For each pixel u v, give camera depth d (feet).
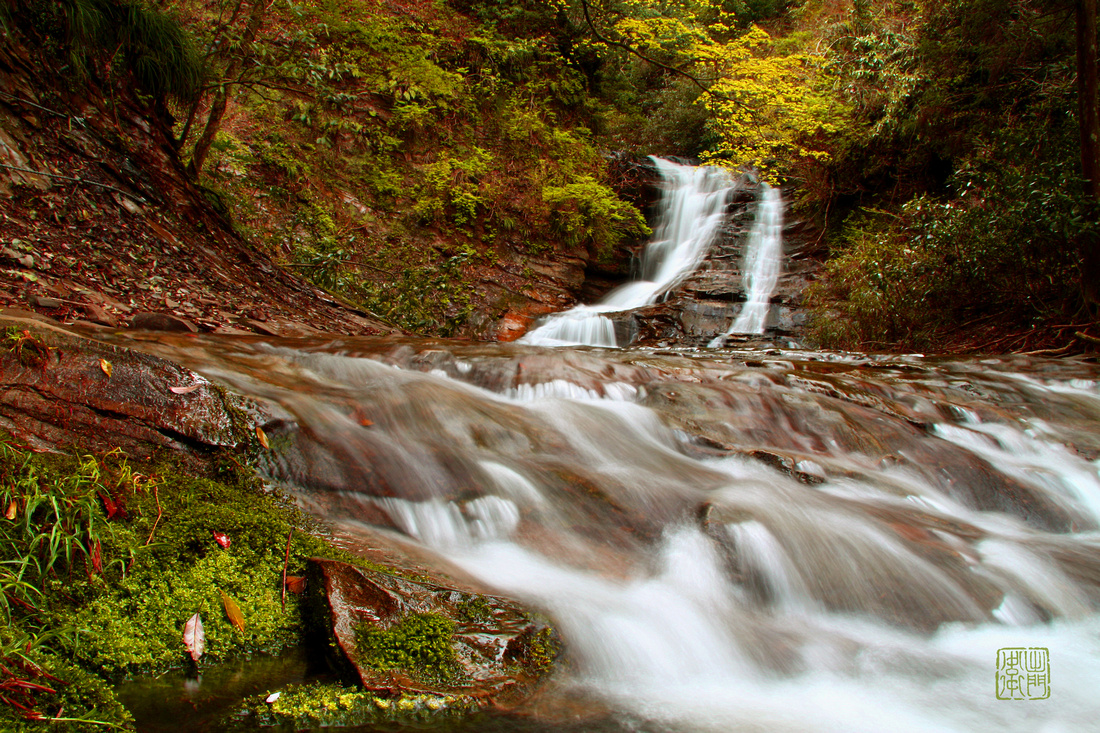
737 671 8.18
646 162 59.57
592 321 44.01
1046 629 9.96
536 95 54.39
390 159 44.27
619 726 6.73
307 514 9.16
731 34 72.49
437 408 12.82
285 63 27.68
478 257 45.42
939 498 13.97
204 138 26.43
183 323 15.98
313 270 31.07
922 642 9.37
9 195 16.96
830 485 13.01
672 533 10.71
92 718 5.71
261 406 10.16
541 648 7.48
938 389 20.59
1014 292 33.14
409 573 8.11
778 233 54.54
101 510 7.51
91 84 20.66
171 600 7.10
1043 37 37.11
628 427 14.53
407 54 46.88
